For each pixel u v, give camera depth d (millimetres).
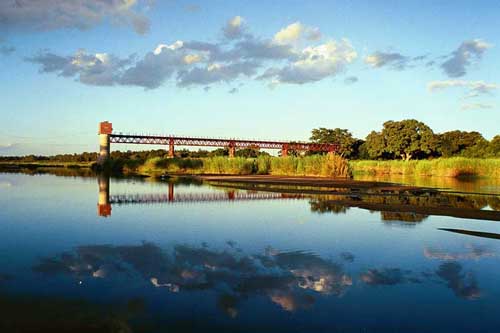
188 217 16688
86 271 8766
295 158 53938
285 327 6191
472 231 13719
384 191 28672
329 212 18188
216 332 5980
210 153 123812
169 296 7355
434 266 9539
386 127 91750
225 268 9164
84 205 20547
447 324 6371
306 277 8609
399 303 7207
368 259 10094
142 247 11078
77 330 5969
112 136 84312
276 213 17891
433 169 58469
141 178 46500
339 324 6332
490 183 39438
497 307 7066
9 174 55281
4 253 10273
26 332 5875
